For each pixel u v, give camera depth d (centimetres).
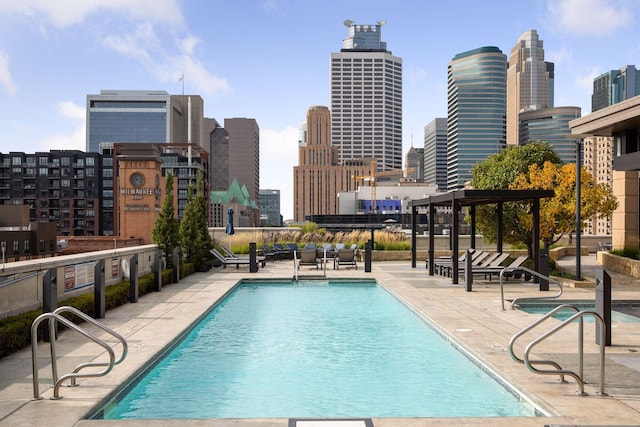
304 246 3209
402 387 725
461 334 966
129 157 4859
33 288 992
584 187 2073
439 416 616
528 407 631
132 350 843
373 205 17975
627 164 1244
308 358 884
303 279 2008
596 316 621
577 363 756
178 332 986
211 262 2342
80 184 13950
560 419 544
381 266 2517
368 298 1596
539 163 2370
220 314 1311
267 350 941
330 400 672
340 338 1040
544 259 1588
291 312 1342
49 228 9475
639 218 2408
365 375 783
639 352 827
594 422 535
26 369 731
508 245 3147
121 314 1191
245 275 2106
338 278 1984
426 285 1753
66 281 1135
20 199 13950
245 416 618
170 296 1497
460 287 1695
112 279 1441
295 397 684
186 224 2272
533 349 843
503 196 1700
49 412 562
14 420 539
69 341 909
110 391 636
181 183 12494
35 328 607
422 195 18762
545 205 2081
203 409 641
